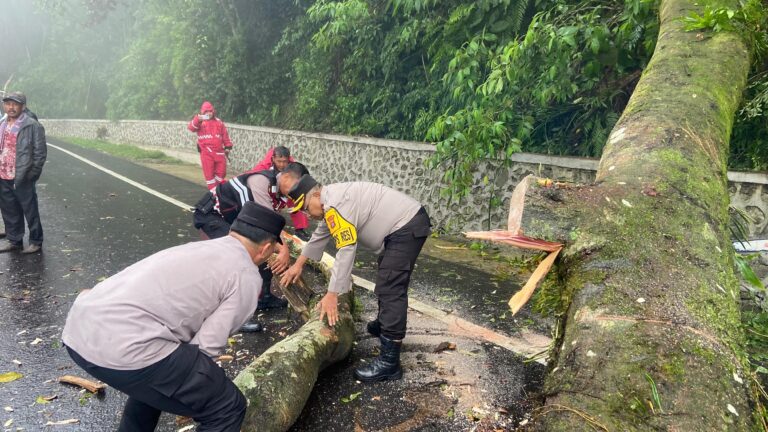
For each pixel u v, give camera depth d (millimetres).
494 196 6387
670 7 3980
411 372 3305
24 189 5715
